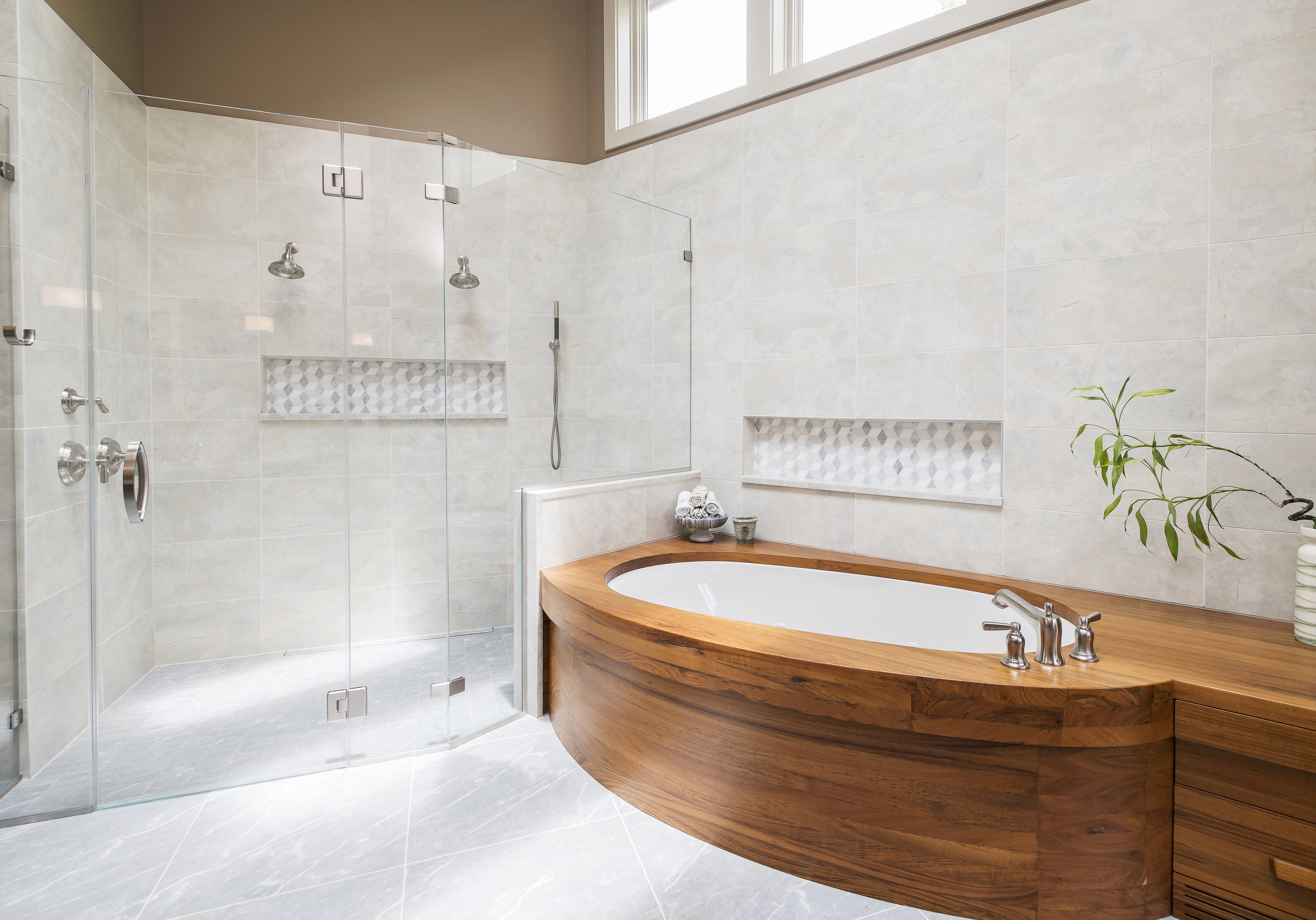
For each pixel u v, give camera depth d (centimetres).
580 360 273
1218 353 199
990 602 229
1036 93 228
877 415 267
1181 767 150
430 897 157
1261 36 190
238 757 204
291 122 206
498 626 252
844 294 275
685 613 202
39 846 174
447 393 228
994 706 146
